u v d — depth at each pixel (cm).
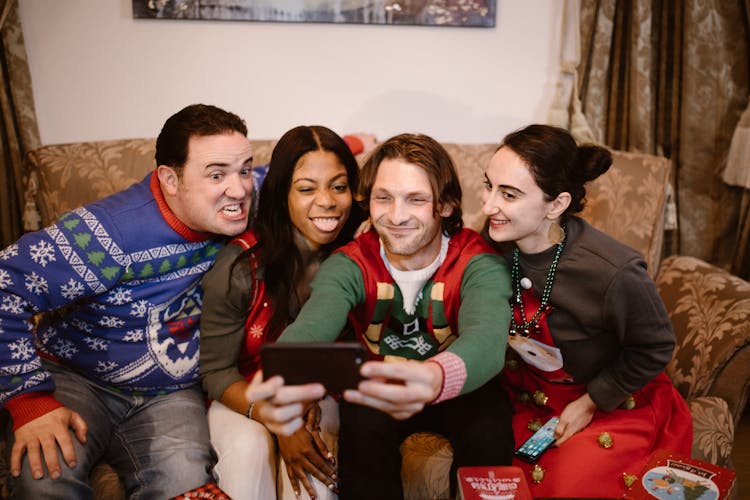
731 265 209
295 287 129
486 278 114
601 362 125
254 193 144
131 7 188
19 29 184
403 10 192
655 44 198
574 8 192
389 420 117
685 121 197
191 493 106
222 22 192
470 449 115
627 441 121
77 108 197
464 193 171
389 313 120
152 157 168
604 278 116
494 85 204
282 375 87
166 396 135
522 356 130
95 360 129
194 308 134
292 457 118
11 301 114
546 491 114
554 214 117
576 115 199
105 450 127
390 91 203
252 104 201
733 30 190
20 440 112
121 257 121
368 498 112
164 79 196
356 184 131
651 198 165
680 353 147
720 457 131
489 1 193
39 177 167
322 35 195
